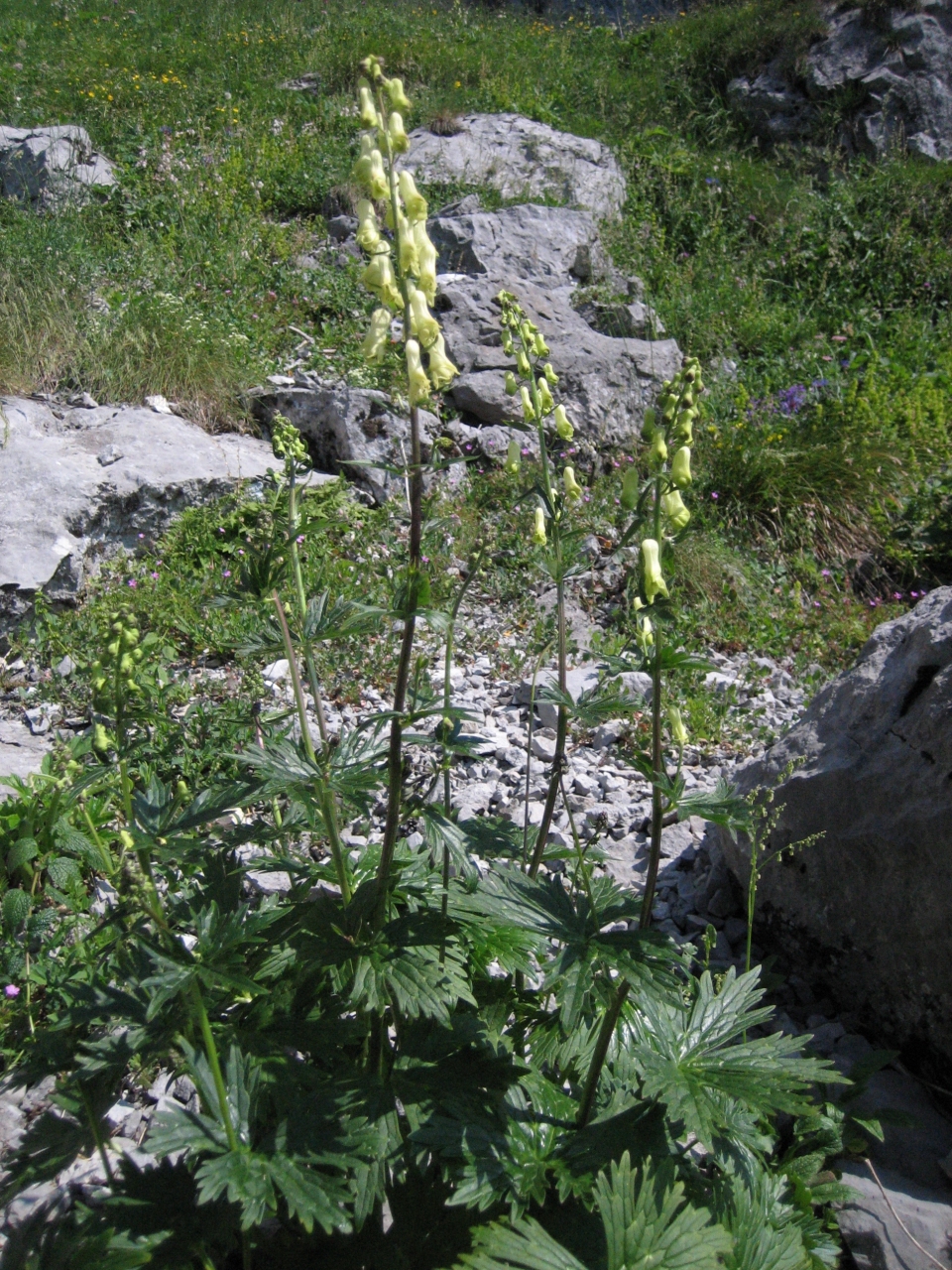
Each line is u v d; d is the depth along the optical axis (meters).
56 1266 1.75
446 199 9.79
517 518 5.95
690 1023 2.08
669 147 11.80
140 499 5.59
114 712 2.02
